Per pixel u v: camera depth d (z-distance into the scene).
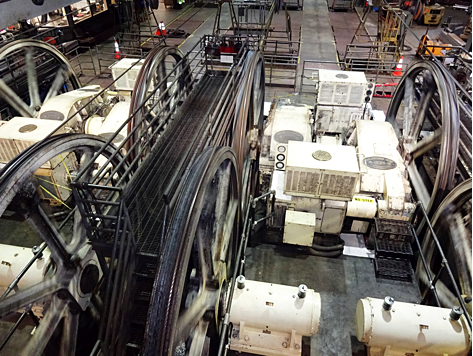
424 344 5.49
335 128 11.49
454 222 6.62
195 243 4.64
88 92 11.30
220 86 9.28
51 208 9.03
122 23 23.58
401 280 7.73
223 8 29.03
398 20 16.73
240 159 7.44
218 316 5.66
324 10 29.12
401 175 8.09
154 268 4.65
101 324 3.92
